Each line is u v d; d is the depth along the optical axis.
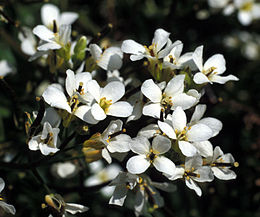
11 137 0.32
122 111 0.28
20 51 0.33
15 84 0.34
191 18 0.38
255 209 0.37
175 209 0.35
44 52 0.30
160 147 0.28
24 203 0.32
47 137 0.28
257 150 0.37
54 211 0.28
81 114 0.28
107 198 0.33
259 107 0.39
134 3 0.38
